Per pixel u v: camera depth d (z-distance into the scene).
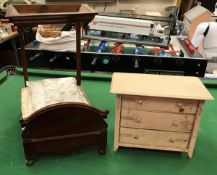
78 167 1.22
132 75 1.35
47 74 1.97
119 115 1.25
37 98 1.34
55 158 1.27
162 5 3.78
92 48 2.13
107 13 2.58
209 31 2.41
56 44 2.02
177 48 2.22
